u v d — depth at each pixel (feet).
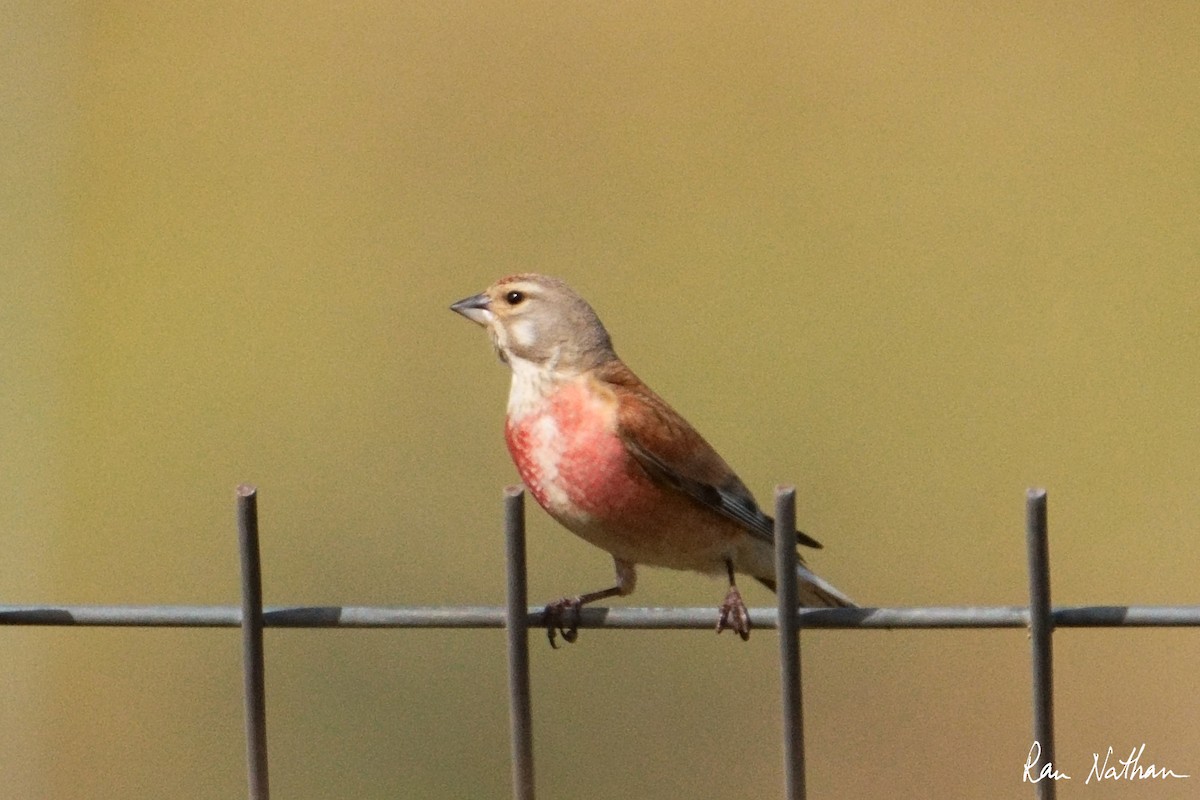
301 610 14.74
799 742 14.24
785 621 14.24
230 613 14.88
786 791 14.28
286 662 31.81
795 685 14.28
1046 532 14.05
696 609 15.48
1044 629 14.07
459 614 14.75
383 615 14.79
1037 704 14.16
